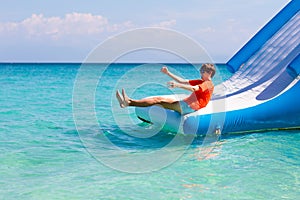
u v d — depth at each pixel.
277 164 4.76
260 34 8.30
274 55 7.78
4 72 44.88
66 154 5.17
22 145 5.64
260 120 6.32
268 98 6.42
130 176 4.27
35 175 4.29
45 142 5.86
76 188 3.89
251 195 3.74
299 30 7.96
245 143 5.78
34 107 10.06
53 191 3.80
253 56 8.09
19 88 17.86
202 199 3.63
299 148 5.51
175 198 3.65
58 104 10.84
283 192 3.82
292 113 6.44
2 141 5.88
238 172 4.43
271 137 6.16
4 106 10.28
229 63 8.19
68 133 6.53
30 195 3.70
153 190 3.85
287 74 6.81
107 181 4.10
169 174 4.35
